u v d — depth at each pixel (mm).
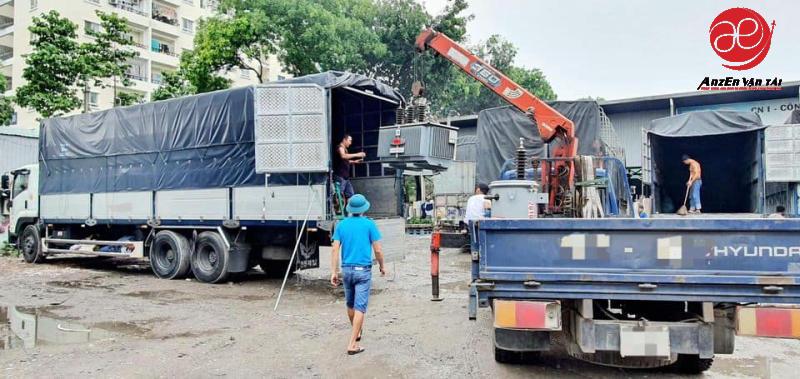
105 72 21219
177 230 10914
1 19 43594
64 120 12789
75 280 10875
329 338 6223
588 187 7750
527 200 6539
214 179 10039
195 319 7281
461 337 6191
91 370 5172
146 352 5754
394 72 29516
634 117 22578
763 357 5531
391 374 4965
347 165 9891
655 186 14797
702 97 20703
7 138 19016
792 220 3953
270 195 9352
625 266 4168
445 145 9281
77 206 12422
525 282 4266
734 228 4031
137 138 11289
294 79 9359
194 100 10328
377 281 10195
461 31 28594
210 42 24250
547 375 4910
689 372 5008
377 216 10391
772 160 12805
